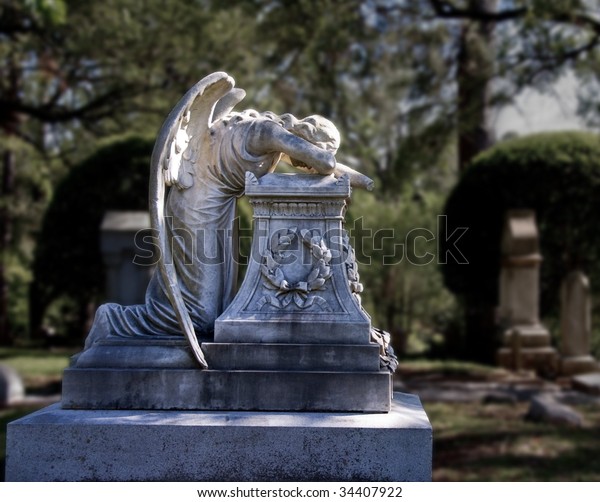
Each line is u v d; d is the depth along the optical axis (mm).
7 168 19578
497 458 6949
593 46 9656
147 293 3480
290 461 3043
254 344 3227
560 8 8992
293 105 13062
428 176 17031
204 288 3439
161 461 3064
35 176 19250
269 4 10812
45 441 3082
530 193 12930
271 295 3285
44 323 20094
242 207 7926
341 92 14273
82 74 11969
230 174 3471
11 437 3084
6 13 11188
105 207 12414
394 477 3020
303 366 3211
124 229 11039
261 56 11367
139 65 10961
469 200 13391
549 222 13039
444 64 11320
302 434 3045
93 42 10461
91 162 12531
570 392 10703
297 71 12305
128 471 3066
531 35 10062
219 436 3059
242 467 3049
